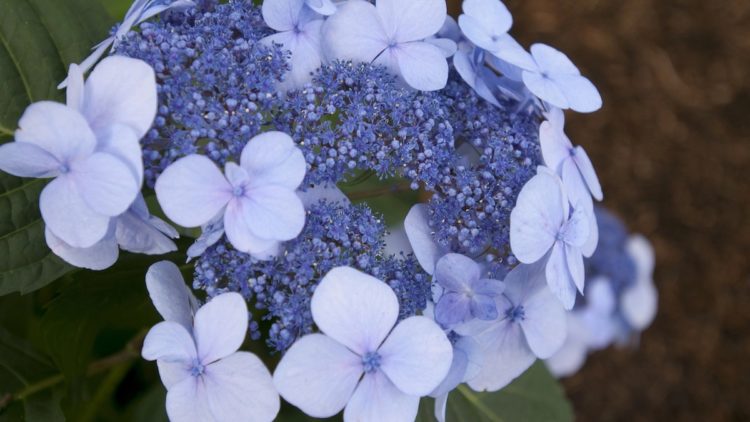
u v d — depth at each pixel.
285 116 0.36
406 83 0.38
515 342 0.39
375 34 0.38
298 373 0.33
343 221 0.35
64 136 0.34
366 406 0.34
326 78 0.37
